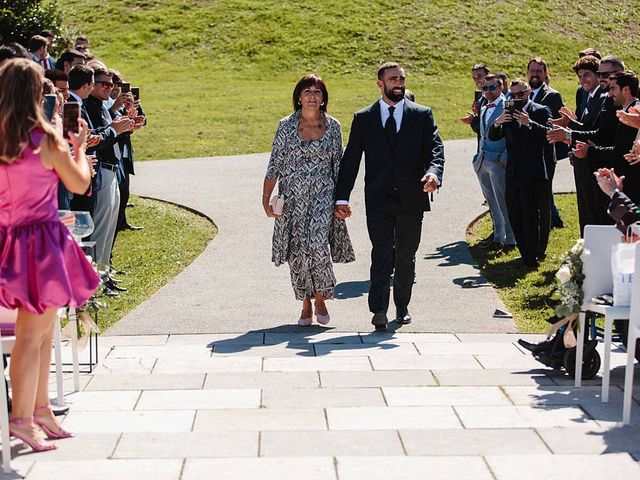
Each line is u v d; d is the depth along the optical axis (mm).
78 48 13242
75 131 5445
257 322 8336
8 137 4938
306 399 6039
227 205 13789
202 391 6227
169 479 4750
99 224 9117
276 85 28688
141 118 9805
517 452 5094
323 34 33188
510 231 11227
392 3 35750
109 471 4863
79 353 7238
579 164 8945
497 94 11047
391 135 7961
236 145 19594
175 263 10789
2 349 5285
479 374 6621
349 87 27891
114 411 5824
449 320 8359
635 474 4781
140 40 33469
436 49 32031
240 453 5098
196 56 32156
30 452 5152
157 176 16312
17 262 5000
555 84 28688
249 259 10766
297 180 8055
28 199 5023
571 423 5566
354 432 5414
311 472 4820
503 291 9414
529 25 34438
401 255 8180
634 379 6449
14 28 17609
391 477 4754
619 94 8016
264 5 35719
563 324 6566
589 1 37500
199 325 8211
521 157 10094
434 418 5660
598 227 6242
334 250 8344
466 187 14875
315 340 7695
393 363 6918
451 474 4785
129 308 8836
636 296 5496
